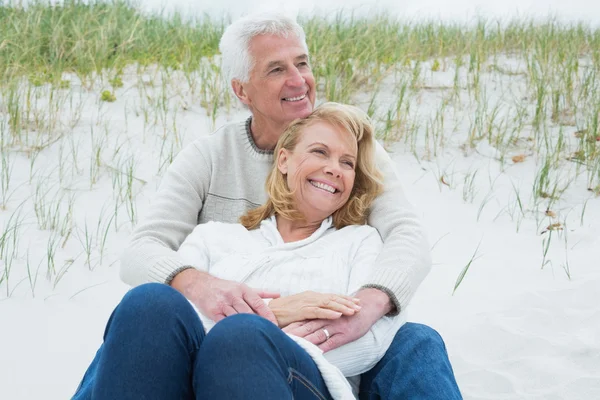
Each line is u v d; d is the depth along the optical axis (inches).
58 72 239.0
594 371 119.4
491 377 119.0
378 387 90.8
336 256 98.7
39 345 127.4
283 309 91.0
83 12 300.4
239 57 110.7
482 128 231.0
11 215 169.9
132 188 187.3
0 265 150.0
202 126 221.5
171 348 76.8
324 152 101.5
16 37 258.1
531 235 178.2
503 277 156.6
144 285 80.1
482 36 310.8
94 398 76.6
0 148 196.5
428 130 227.9
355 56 260.1
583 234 175.5
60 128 210.8
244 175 113.7
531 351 126.3
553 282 152.0
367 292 94.6
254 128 114.8
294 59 111.0
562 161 215.8
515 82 269.3
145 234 106.7
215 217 113.6
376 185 106.7
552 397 112.7
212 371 74.0
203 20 323.3
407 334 96.0
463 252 170.1
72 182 187.5
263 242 103.3
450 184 203.2
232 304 91.0
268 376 73.9
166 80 249.0
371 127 104.8
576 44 298.8
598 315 135.8
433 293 150.6
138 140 210.5
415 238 102.7
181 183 111.5
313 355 83.0
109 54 265.0
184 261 99.0
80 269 152.6
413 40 296.8
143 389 75.5
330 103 106.3
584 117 240.7
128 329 76.6
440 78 269.7
